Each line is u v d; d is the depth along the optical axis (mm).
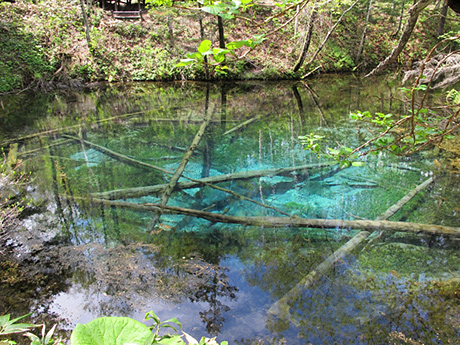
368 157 6039
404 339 2369
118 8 17109
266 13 15398
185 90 12969
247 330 2441
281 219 4059
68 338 2363
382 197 4621
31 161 5820
